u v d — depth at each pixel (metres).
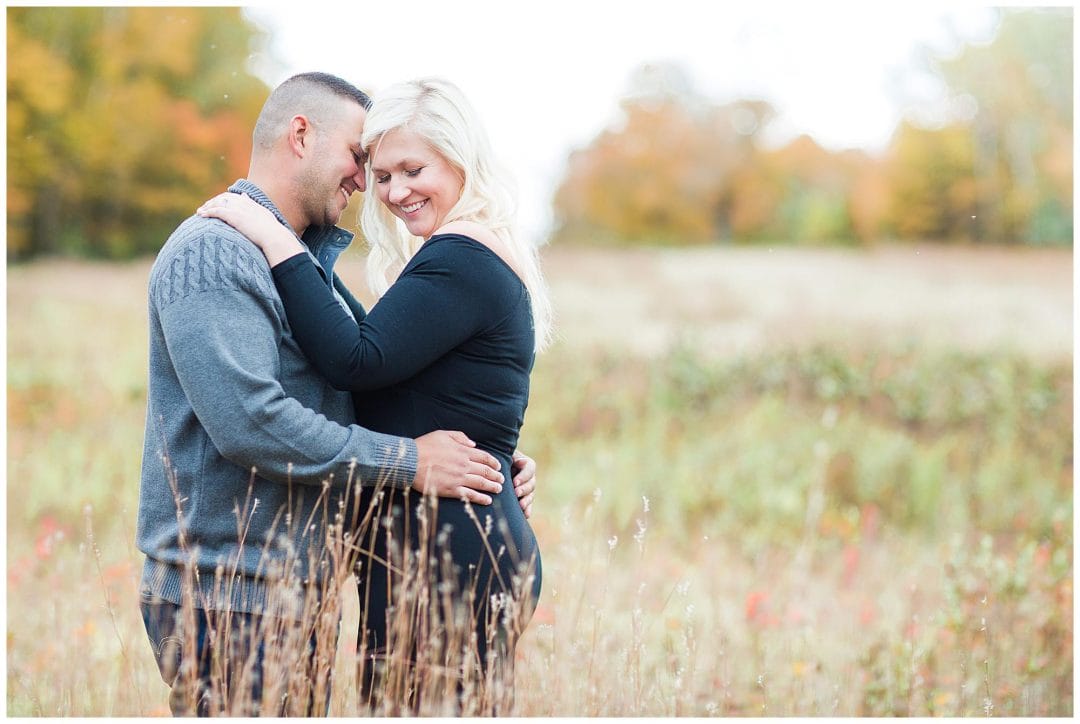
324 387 2.30
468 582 2.28
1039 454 8.32
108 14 21.41
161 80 21.81
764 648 3.89
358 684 2.36
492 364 2.37
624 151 32.97
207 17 21.69
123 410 8.68
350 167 2.45
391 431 2.33
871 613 4.33
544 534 5.52
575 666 2.86
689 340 11.16
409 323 2.23
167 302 2.12
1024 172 29.70
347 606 3.36
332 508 2.33
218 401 2.07
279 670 2.11
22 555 5.33
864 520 6.50
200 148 21.61
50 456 7.21
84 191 21.27
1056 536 4.86
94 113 21.00
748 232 33.00
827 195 32.41
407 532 2.23
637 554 5.50
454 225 2.35
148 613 2.25
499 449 2.43
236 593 2.18
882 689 3.57
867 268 21.36
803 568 5.39
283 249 2.23
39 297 14.45
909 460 7.49
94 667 3.49
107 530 5.93
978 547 6.02
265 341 2.13
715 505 6.80
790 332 12.80
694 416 8.95
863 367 9.91
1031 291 17.91
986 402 9.24
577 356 10.73
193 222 2.25
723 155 32.91
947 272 20.70
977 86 30.20
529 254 2.52
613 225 32.97
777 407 8.87
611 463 7.33
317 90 2.42
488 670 2.21
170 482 2.17
